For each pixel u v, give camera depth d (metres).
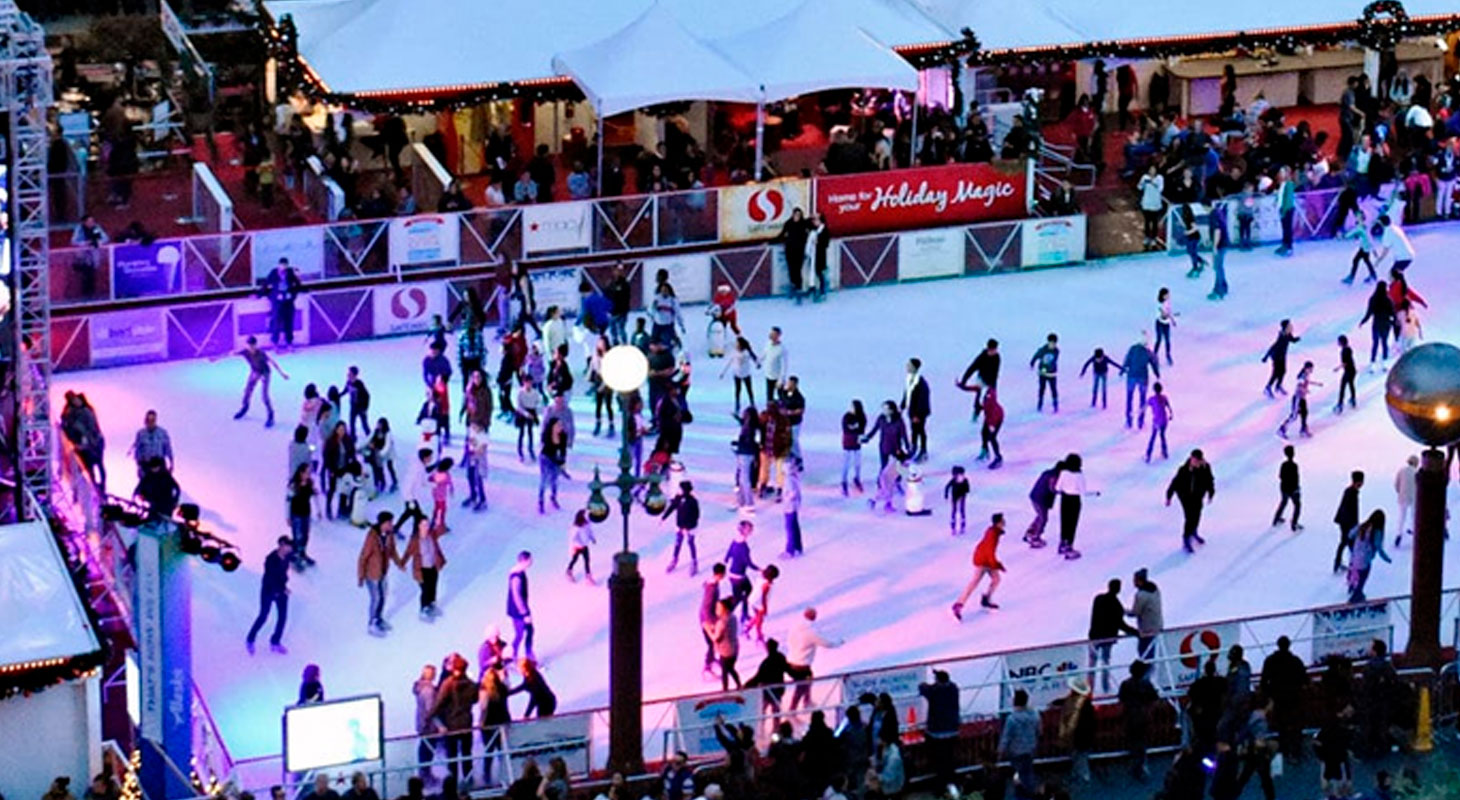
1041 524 39.94
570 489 42.09
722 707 33.53
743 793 32.16
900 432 41.09
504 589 38.62
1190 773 32.47
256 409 45.47
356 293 48.81
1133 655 35.00
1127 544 40.34
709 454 43.66
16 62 38.22
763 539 40.41
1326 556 40.00
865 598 38.47
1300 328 49.88
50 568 33.78
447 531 39.09
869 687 34.06
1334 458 43.69
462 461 43.22
